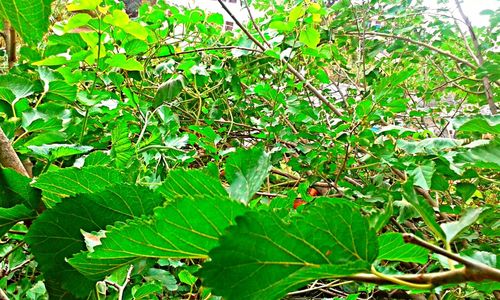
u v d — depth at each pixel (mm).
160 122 1313
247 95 1884
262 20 1885
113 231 230
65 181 377
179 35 1659
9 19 241
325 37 2068
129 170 583
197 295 760
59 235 346
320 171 1386
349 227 211
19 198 410
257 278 195
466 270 228
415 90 2602
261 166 372
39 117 656
